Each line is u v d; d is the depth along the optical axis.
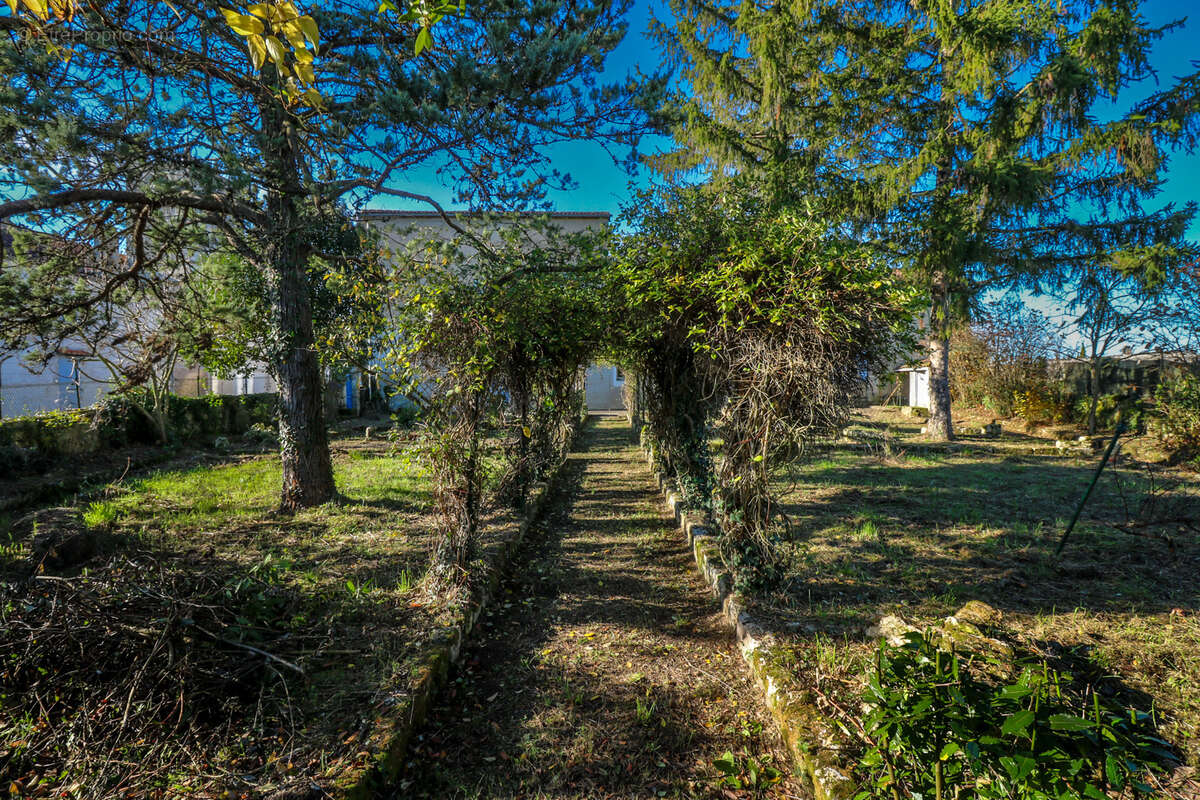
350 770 2.35
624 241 4.79
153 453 10.38
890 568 4.73
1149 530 5.80
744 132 11.10
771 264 3.81
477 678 3.49
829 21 10.21
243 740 2.52
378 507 6.87
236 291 9.20
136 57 4.16
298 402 6.70
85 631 2.75
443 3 1.53
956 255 9.55
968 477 8.88
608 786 2.59
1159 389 10.51
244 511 6.65
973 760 1.88
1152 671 3.02
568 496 8.60
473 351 4.24
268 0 1.63
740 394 4.20
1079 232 10.64
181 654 2.75
